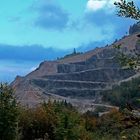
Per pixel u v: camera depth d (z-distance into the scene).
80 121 39.44
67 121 37.81
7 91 34.47
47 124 41.41
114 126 7.91
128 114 7.40
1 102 34.22
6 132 33.84
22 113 40.81
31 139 41.03
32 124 41.16
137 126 7.31
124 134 7.37
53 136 40.62
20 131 40.03
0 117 33.91
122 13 8.09
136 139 7.19
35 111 42.31
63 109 40.19
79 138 37.75
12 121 34.12
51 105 42.84
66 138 37.44
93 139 36.62
